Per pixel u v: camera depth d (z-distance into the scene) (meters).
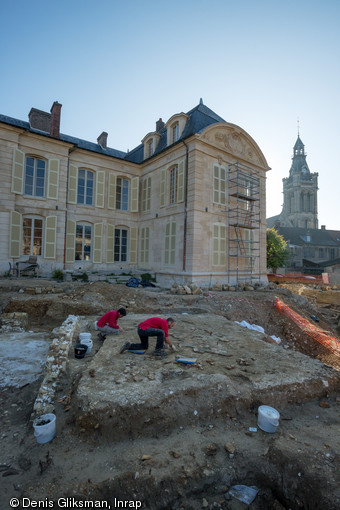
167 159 18.09
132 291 11.83
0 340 7.44
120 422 3.81
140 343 6.15
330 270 43.41
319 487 3.05
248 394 4.45
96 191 18.67
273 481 3.34
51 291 11.63
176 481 3.19
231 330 8.05
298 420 4.27
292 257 53.78
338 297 21.88
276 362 5.64
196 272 15.66
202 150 16.28
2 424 4.15
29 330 8.65
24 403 4.70
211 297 12.82
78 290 11.27
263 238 20.06
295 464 3.31
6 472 3.26
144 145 21.23
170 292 13.81
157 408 3.98
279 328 11.73
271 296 14.12
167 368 5.10
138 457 3.44
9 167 14.91
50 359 5.59
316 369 5.39
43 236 16.30
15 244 15.03
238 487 3.33
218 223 16.98
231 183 18.03
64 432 3.86
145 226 19.88
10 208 14.87
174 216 17.20
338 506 2.82
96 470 3.26
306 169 80.38
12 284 11.77
